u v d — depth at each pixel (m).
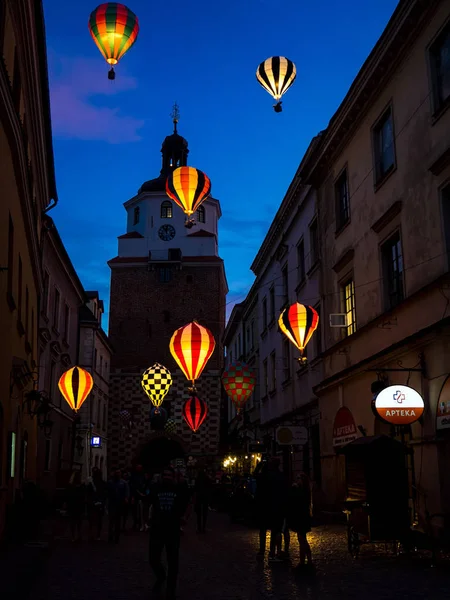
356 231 20.41
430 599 8.24
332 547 14.20
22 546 15.13
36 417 23.44
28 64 16.23
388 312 17.30
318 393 23.53
